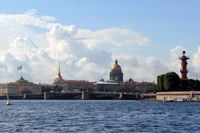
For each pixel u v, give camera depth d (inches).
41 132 3248.0
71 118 4680.1
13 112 6127.0
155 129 3398.1
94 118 4653.1
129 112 5831.7
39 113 5816.9
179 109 6437.0
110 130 3358.8
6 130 3376.0
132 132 3225.9
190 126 3599.9
